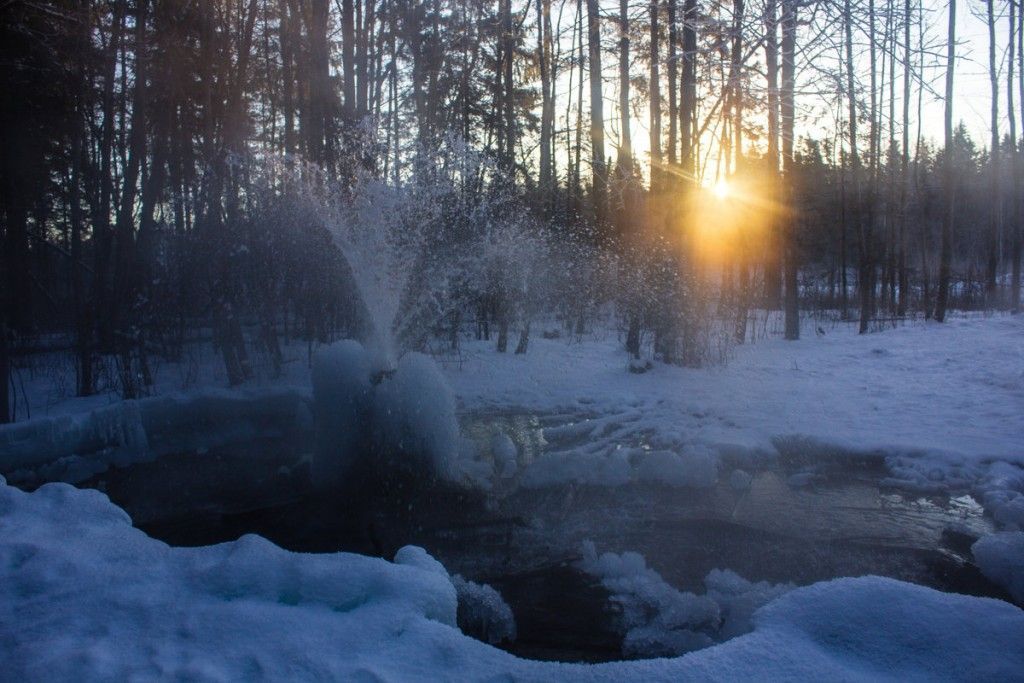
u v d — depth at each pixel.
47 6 10.50
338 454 6.63
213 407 8.74
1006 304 25.12
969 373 10.84
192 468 7.29
